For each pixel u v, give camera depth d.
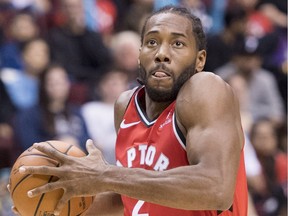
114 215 10.00
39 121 18.28
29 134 18.16
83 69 21.97
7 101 19.69
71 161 8.18
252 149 18.92
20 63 20.78
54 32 21.95
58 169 8.12
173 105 8.70
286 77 24.23
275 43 24.28
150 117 9.00
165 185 7.80
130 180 7.94
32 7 22.36
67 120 18.56
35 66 20.19
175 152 8.51
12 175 8.49
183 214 8.71
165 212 8.80
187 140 8.24
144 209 8.98
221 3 25.30
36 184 8.30
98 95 20.48
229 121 8.23
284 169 19.31
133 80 20.72
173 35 8.57
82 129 18.70
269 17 25.47
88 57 22.28
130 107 9.20
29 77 20.17
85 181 8.08
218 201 7.75
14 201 8.48
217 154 7.91
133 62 20.80
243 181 8.95
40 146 8.31
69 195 8.12
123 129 9.17
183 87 8.56
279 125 21.33
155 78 8.58
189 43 8.63
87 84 21.39
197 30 8.75
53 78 18.38
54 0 22.88
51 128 18.28
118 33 23.34
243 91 21.34
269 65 24.09
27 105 19.88
